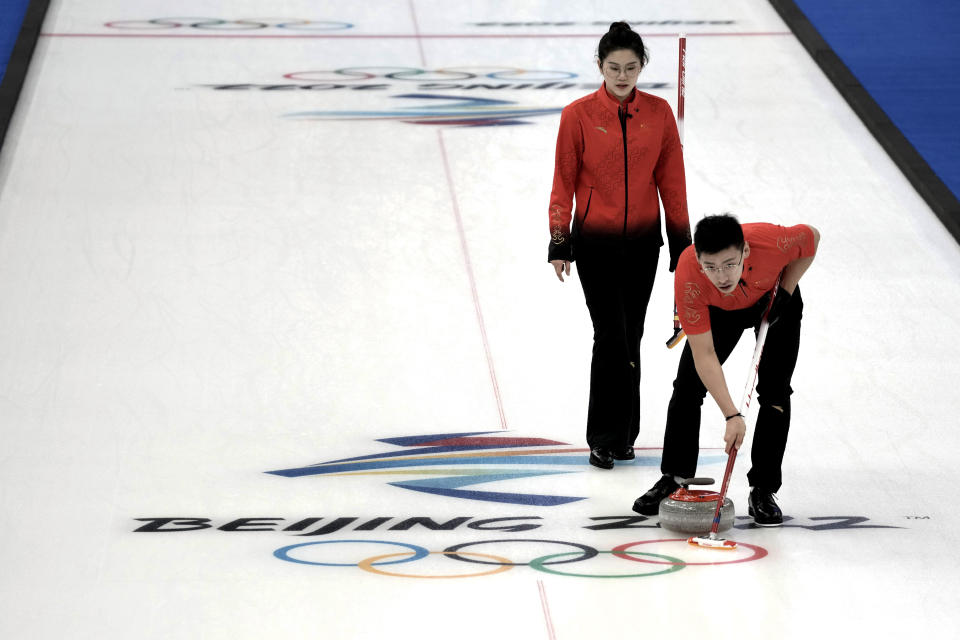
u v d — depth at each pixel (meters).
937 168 29.95
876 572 15.92
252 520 17.20
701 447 19.75
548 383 21.86
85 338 22.41
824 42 36.47
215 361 21.97
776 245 16.05
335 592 15.23
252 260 25.48
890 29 37.75
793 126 32.25
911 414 20.86
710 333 16.41
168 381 21.25
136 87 32.78
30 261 24.86
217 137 30.50
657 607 14.91
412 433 20.06
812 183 29.52
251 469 18.70
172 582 15.44
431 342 23.02
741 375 22.02
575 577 15.67
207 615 14.66
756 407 20.91
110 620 14.52
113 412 20.20
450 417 20.61
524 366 22.39
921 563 16.20
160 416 20.17
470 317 23.95
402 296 24.55
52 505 17.42
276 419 20.30
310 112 32.06
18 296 23.59
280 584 15.41
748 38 37.19
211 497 17.83
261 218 27.12
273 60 35.00
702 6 39.44
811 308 24.41
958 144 31.23
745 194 28.75
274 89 33.25
